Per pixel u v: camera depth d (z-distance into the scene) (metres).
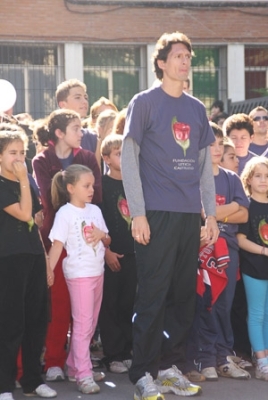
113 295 12.50
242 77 37.78
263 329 12.70
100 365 12.88
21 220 10.70
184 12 37.03
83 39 36.16
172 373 11.23
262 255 12.57
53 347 12.05
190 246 10.91
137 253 10.88
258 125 16.48
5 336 10.77
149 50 36.84
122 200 12.56
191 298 11.13
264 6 37.59
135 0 36.41
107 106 16.17
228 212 12.38
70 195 11.83
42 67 36.12
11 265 10.67
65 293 12.02
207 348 12.18
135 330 10.83
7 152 10.71
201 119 11.12
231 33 37.50
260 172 12.69
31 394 11.16
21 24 35.59
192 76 37.75
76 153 12.54
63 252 11.98
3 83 15.27
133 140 10.75
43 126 12.66
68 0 35.78
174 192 10.76
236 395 11.34
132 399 11.04
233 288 12.63
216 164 12.67
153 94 10.88
